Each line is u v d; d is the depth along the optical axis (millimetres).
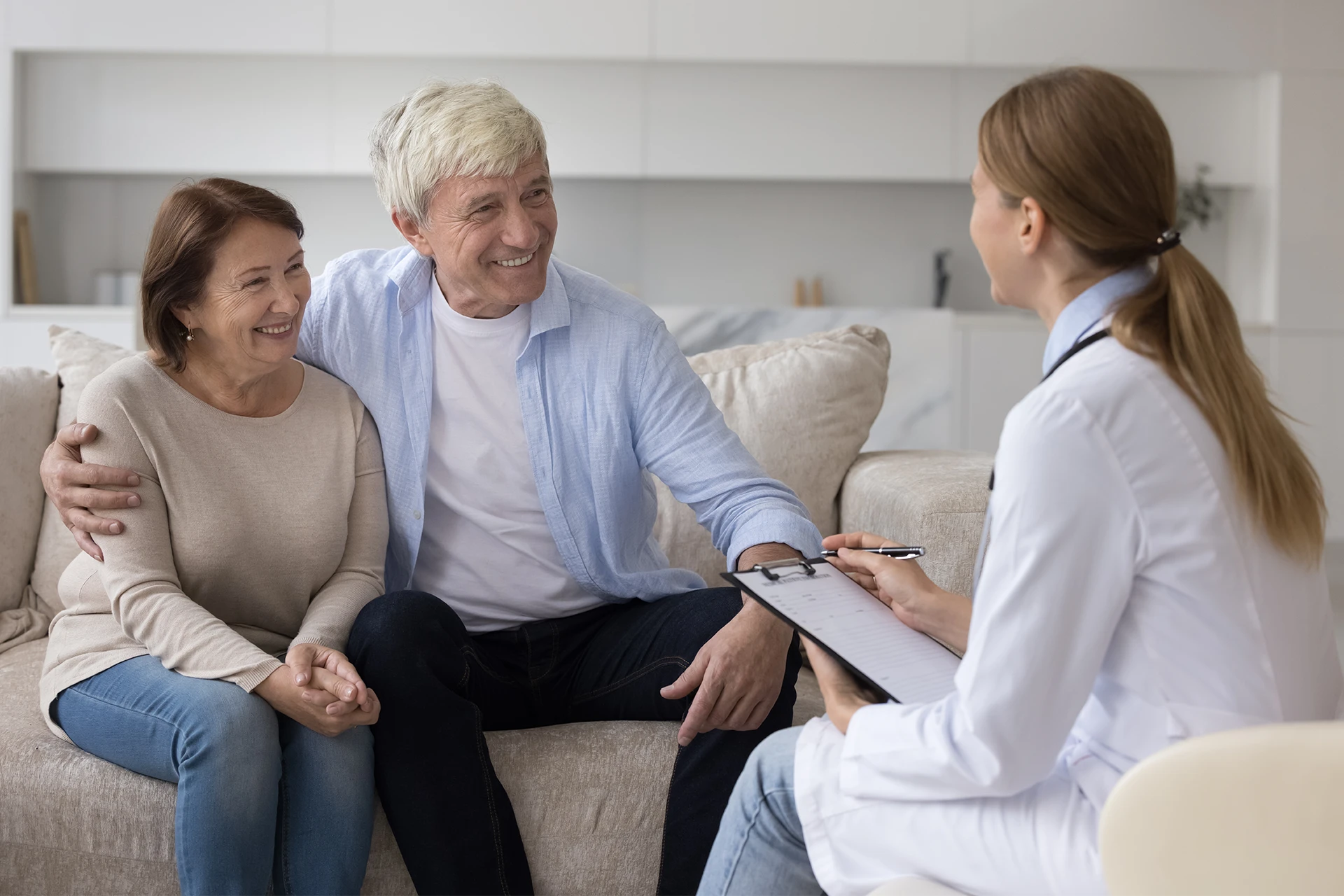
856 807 1054
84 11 4531
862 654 1117
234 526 1475
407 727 1366
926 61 4750
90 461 1433
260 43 4590
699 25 4691
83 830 1371
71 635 1492
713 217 5301
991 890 984
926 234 5328
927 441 2738
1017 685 930
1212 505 931
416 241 1590
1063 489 927
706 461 1620
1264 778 713
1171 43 4805
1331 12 4816
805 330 3477
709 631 1511
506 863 1373
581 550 1625
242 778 1286
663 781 1439
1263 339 4898
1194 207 5000
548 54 4664
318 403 1582
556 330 1633
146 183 5035
